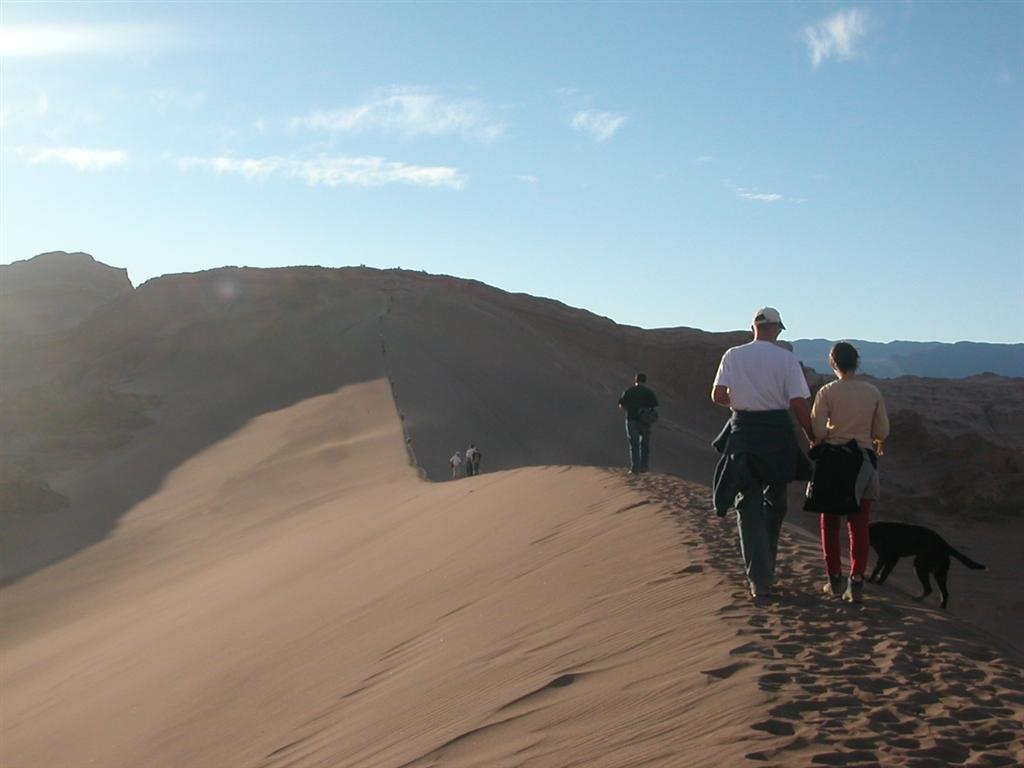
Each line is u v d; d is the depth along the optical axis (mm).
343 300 104562
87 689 15188
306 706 9289
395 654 9727
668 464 65000
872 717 5191
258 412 71625
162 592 25406
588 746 5555
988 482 47844
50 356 113750
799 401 7945
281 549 24516
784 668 5988
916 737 4957
